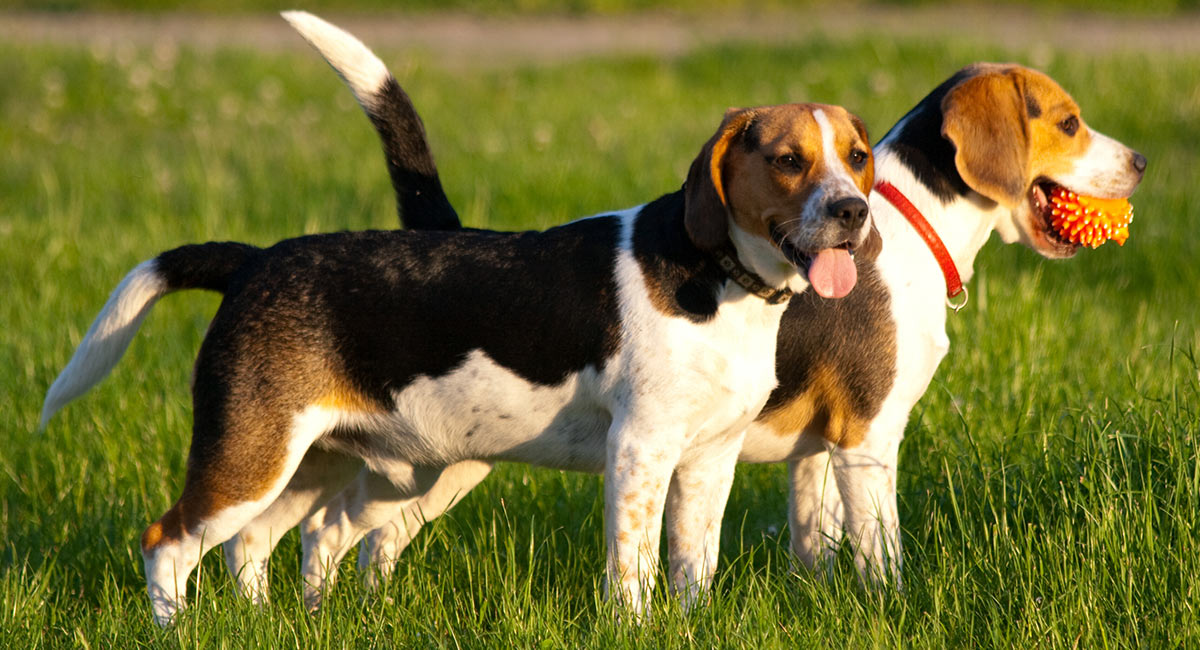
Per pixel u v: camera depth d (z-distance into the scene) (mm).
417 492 8078
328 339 7047
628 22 38719
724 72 27250
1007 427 9375
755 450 7922
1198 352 10492
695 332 6816
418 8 40469
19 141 21531
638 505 6879
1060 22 35344
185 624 6770
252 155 19656
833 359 7551
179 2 40000
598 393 7012
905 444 9344
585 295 6953
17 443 10078
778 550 8164
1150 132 19734
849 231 6371
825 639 6691
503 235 7242
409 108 8016
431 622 7168
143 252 14586
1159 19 36250
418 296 7066
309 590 8102
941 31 28891
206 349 7109
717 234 6613
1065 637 6609
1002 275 13047
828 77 25516
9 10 39250
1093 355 10734
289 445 7027
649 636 6574
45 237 15062
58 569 8375
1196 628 6473
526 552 8586
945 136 7555
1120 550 7051
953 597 7098
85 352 7465
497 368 7059
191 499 7105
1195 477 7387
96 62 25891
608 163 18531
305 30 7867
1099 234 7938
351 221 15953
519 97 24969
